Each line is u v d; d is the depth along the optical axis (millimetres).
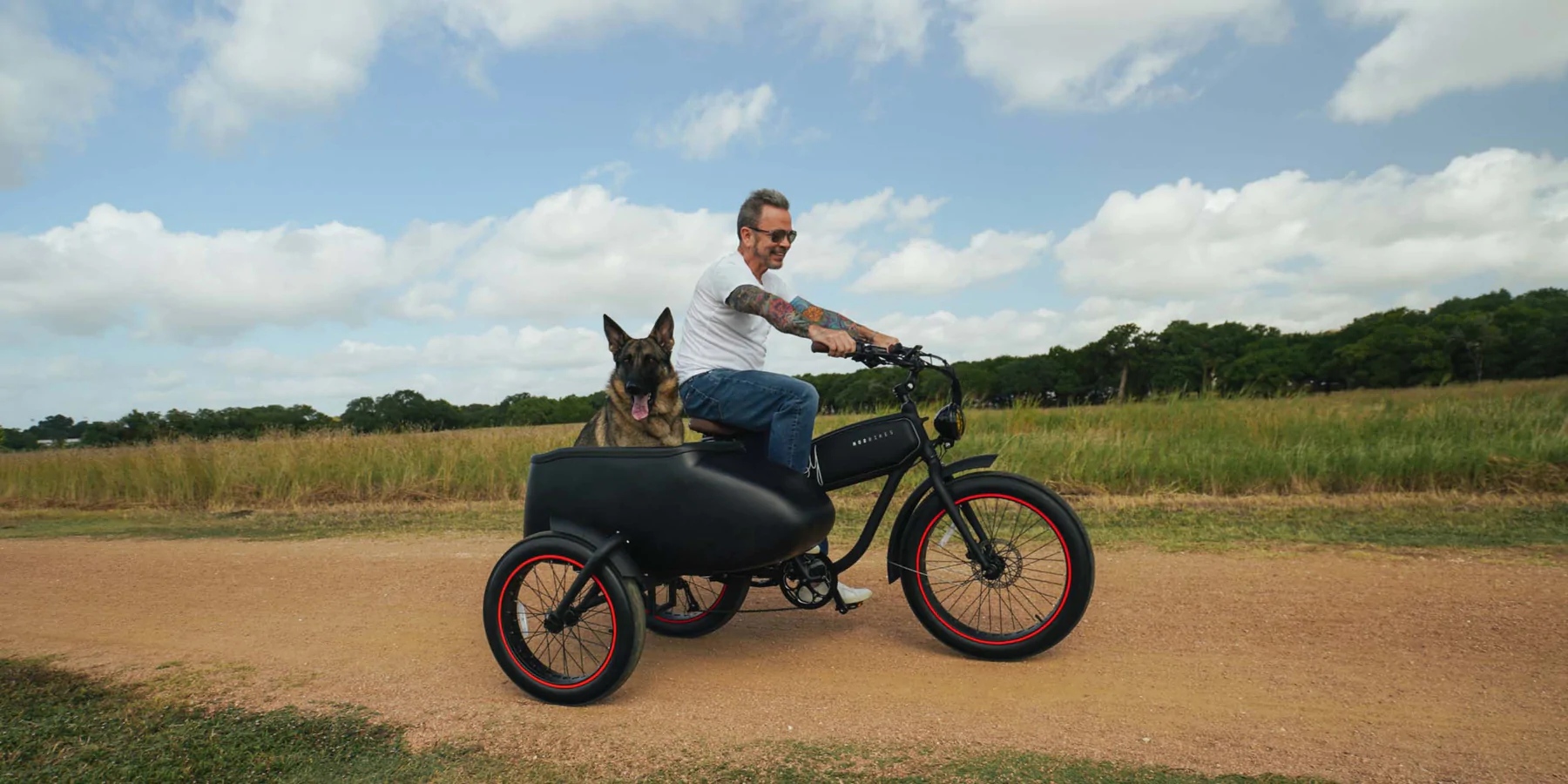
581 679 3184
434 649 4000
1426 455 7605
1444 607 3938
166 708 3293
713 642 3959
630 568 3230
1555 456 7566
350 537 7449
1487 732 2629
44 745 2979
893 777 2453
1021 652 3412
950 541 3590
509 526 7746
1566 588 4148
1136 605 4219
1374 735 2633
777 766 2566
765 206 3676
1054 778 2402
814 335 3266
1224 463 8070
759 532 3209
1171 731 2717
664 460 3277
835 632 4004
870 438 3480
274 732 3012
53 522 9633
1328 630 3711
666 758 2666
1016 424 11367
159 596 5320
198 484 10789
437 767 2678
